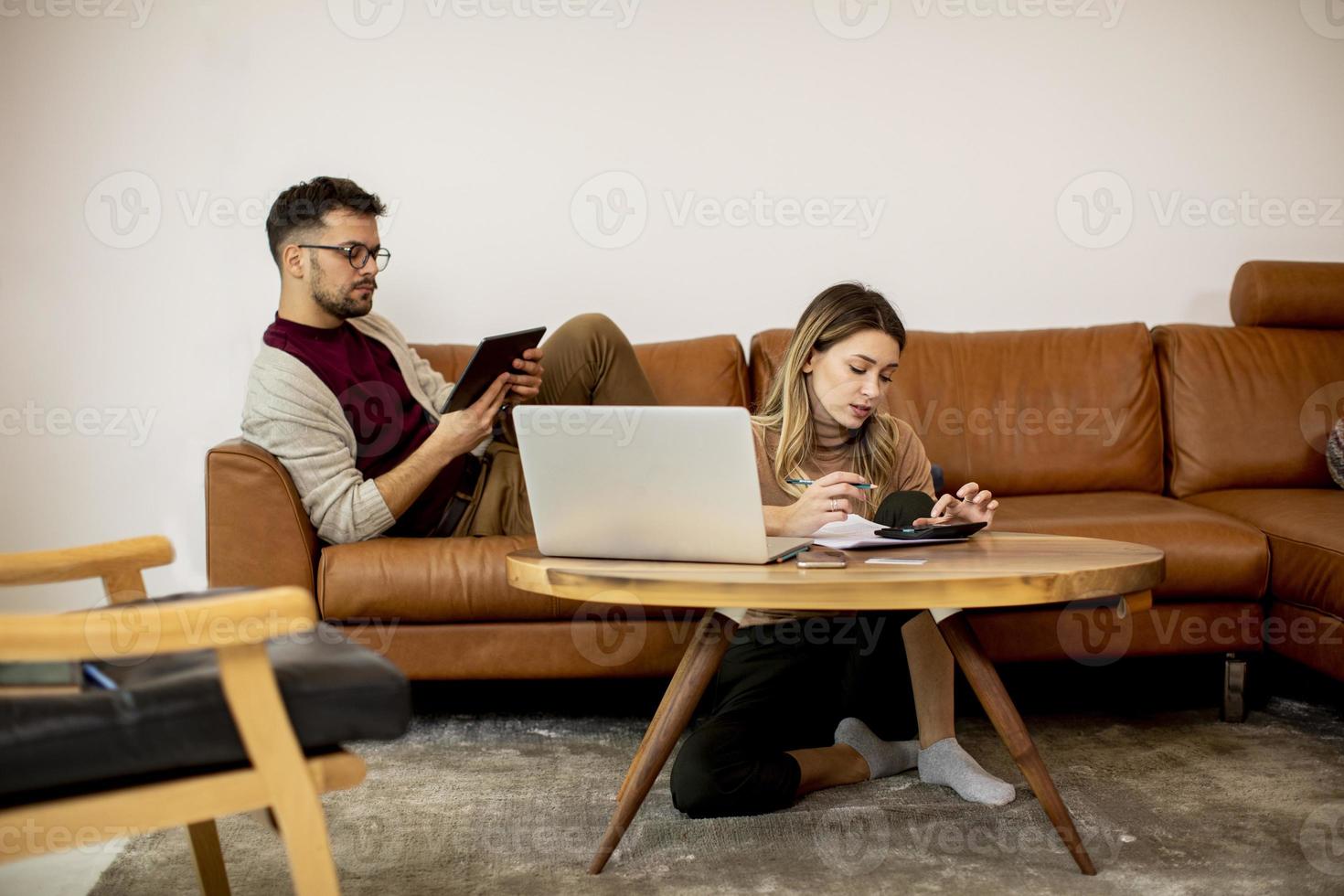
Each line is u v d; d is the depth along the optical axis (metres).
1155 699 2.51
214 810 1.08
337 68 3.06
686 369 2.86
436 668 2.23
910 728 2.06
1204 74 3.25
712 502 1.55
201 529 3.06
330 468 2.26
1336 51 3.27
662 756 1.61
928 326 3.23
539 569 1.57
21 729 1.02
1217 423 2.94
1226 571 2.33
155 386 3.04
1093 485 2.92
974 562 1.53
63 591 3.04
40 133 2.99
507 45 3.10
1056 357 2.98
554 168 3.13
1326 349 3.03
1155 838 1.68
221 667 1.07
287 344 2.39
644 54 3.13
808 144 3.18
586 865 1.62
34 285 3.00
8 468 3.02
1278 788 1.90
